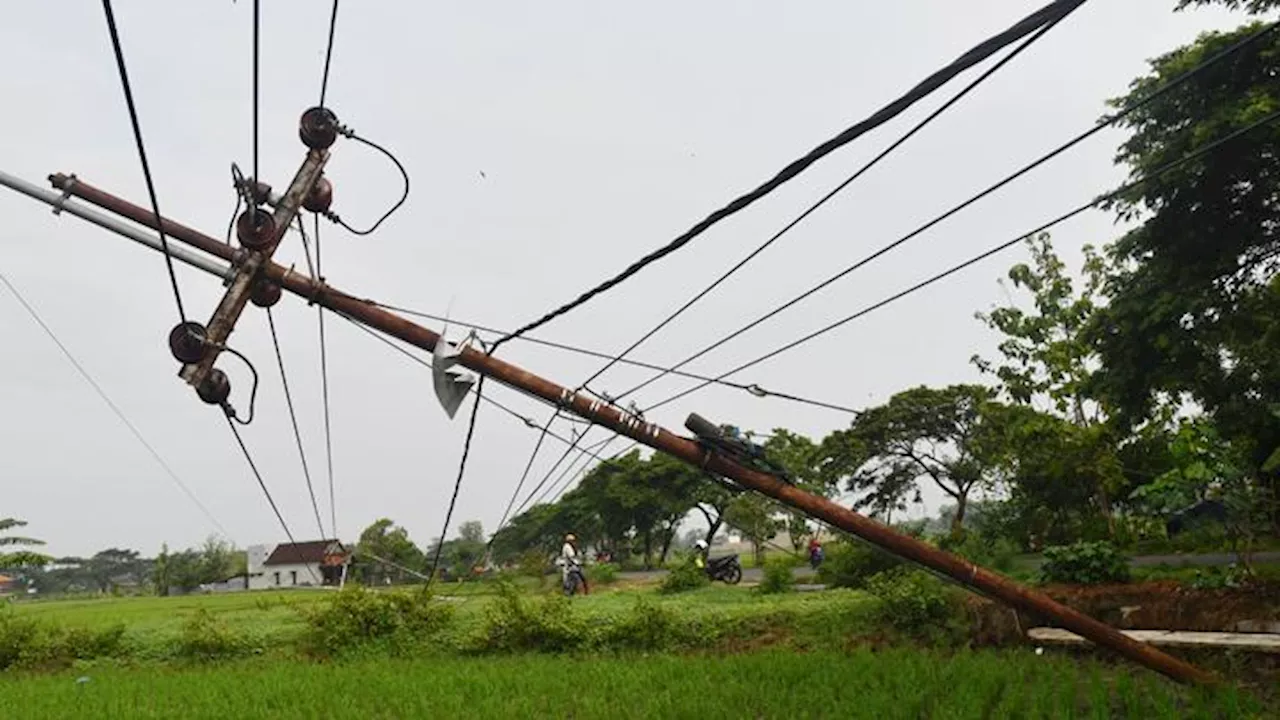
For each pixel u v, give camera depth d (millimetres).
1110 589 16781
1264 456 19578
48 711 14695
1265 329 16469
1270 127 14719
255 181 9945
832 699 12336
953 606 17766
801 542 44281
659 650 18797
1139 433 25172
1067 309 25469
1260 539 19344
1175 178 15609
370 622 21016
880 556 22047
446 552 61906
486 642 20047
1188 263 16500
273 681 16641
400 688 15281
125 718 13719
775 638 18453
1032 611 11844
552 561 58719
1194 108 16109
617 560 61938
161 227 9734
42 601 61250
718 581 30609
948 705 11633
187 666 20703
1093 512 28703
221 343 12180
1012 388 25859
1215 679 11922
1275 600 14844
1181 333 16734
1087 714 11797
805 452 44906
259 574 71000
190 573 72875
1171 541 25953
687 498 53688
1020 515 29922
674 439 12164
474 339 12461
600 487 56469
